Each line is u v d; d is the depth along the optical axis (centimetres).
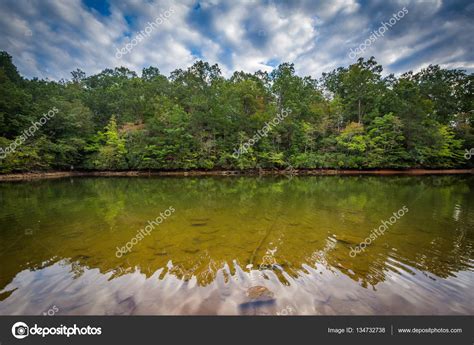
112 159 2680
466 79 3803
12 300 333
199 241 570
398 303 328
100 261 459
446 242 559
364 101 3525
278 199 1165
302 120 3319
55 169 2709
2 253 498
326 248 524
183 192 1437
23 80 3184
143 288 362
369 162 2917
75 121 2764
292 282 380
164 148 2795
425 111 3288
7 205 1027
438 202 1052
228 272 412
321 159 2964
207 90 3262
